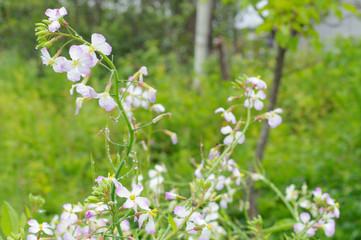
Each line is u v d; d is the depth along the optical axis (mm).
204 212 1824
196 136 5016
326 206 1636
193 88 7316
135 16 16016
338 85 6516
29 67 10320
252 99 1719
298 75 6332
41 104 7438
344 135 4695
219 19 14766
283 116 6551
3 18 11664
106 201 1184
